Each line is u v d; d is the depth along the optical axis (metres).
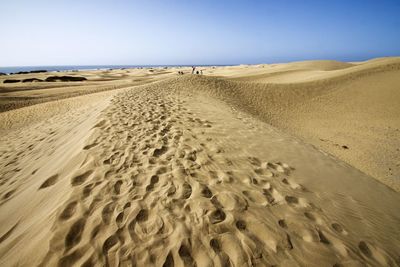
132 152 3.85
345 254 2.19
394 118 12.00
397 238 2.66
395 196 3.82
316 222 2.58
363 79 16.28
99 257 1.88
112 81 29.72
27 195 3.05
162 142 4.41
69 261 1.84
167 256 1.93
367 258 2.21
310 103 14.71
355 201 3.28
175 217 2.37
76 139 4.80
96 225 2.19
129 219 2.29
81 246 1.97
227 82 16.73
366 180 4.16
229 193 2.90
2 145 7.17
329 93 15.46
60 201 2.53
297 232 2.36
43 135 7.11
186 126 5.66
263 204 2.77
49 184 3.12
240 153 4.33
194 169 3.46
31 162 4.68
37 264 1.82
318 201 3.05
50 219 2.26
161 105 7.81
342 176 4.06
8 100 15.73
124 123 5.38
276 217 2.55
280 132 6.75
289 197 3.02
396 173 6.83
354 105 13.85
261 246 2.11
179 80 15.47
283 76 26.55
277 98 15.29
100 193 2.67
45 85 24.19
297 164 4.22
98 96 14.55
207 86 15.09
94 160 3.46
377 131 10.73
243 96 15.31
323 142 9.59
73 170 3.25
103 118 5.64
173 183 3.01
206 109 8.34
